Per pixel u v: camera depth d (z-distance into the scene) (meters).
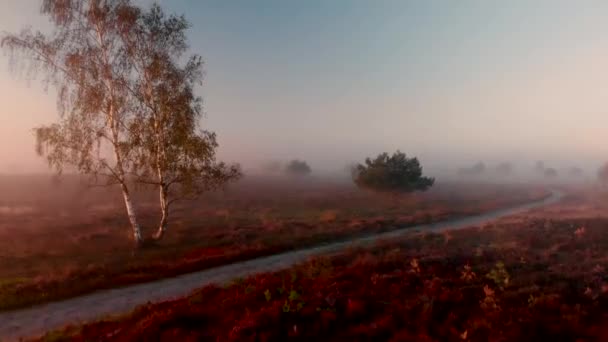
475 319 8.83
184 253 21.75
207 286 12.98
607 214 36.25
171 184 24.91
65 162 21.53
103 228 29.97
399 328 8.53
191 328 8.95
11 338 10.26
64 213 38.47
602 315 9.38
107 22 22.55
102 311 12.24
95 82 22.25
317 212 43.75
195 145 22.95
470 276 12.55
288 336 8.13
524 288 11.21
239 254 20.42
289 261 19.33
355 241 25.48
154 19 23.44
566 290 11.24
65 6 21.44
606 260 15.32
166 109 23.09
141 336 8.47
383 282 11.94
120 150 22.92
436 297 10.28
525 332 8.20
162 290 14.58
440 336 8.14
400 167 52.53
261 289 11.48
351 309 9.33
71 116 21.64
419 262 14.89
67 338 9.41
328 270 13.77
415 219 36.75
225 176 25.52
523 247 18.12
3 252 21.36
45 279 15.33
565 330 8.36
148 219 35.72
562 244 19.48
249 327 8.38
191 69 24.23
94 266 17.58
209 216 38.69
